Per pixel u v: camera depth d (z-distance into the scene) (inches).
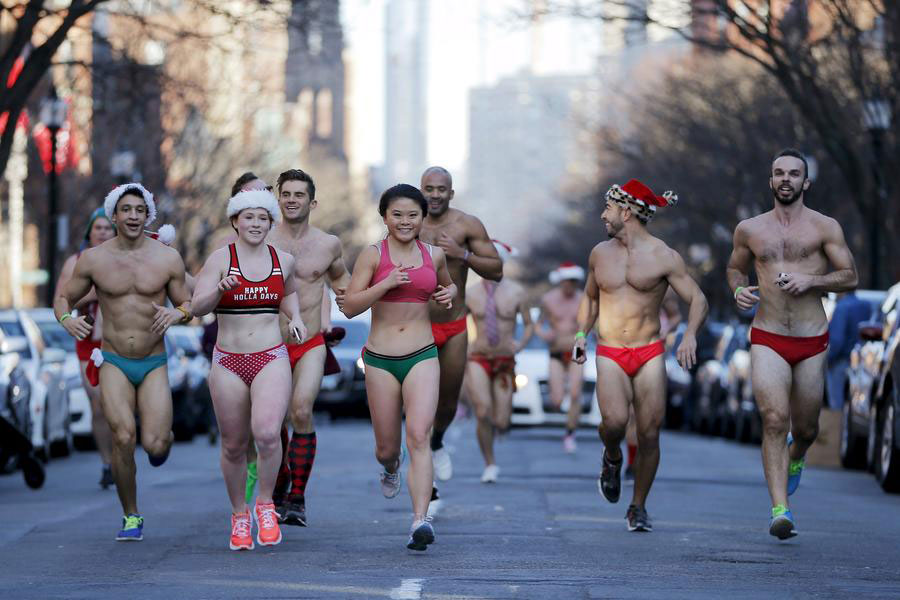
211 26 3474.4
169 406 949.2
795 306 973.8
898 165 2600.9
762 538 969.5
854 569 826.2
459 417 1872.5
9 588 743.1
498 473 1545.3
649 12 2418.8
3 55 2050.9
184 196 3868.1
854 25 2500.0
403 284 898.7
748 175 3732.8
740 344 2519.7
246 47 2618.1
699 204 4138.8
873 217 2581.2
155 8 3216.0
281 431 1027.9
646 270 994.1
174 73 3462.1
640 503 1000.9
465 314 1123.9
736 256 1001.5
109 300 938.7
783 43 2418.8
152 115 3671.3
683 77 3880.4
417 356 906.1
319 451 1959.9
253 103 4138.8
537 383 2249.0
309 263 996.6
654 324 1003.3
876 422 1520.7
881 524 1088.8
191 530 992.2
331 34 2378.2
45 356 1702.8
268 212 890.7
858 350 1683.1
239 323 890.7
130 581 764.6
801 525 1059.9
